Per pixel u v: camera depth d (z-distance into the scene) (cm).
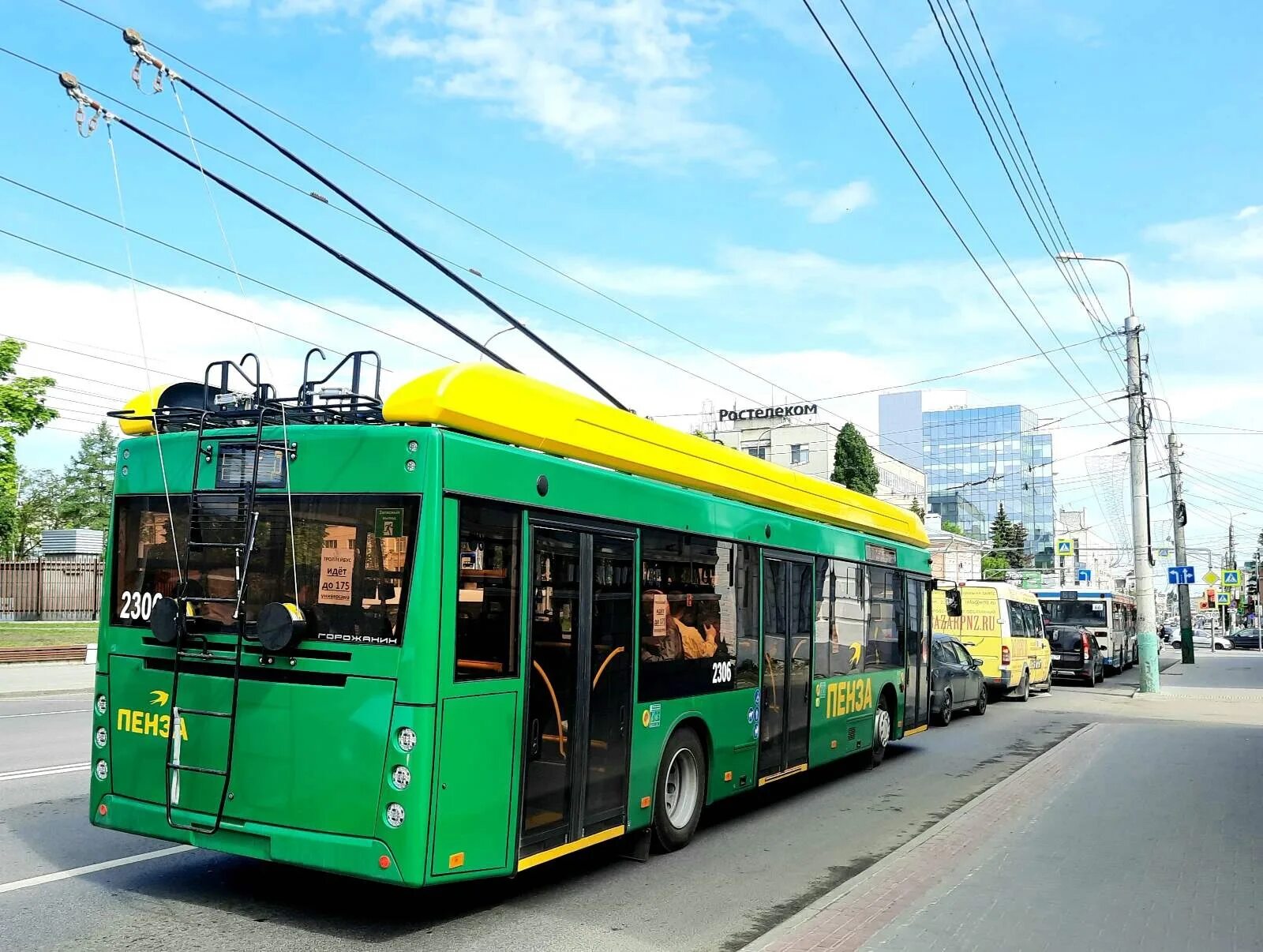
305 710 571
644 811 756
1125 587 8162
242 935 583
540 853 630
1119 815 964
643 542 757
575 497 680
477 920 627
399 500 567
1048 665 2805
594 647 694
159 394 677
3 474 2462
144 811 620
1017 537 10031
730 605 895
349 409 603
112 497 666
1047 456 14425
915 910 642
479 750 581
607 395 1092
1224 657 5988
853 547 1204
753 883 741
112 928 589
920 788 1171
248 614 595
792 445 7712
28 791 947
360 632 564
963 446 14875
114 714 642
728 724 881
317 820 563
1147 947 577
